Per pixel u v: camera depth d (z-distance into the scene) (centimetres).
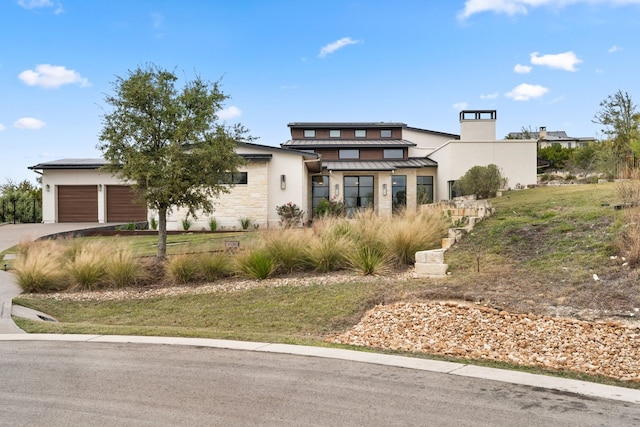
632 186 1185
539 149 5038
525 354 626
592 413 416
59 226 2634
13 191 3275
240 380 511
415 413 417
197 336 726
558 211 1340
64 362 584
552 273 892
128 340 696
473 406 433
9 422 405
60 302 1092
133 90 1314
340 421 402
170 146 1300
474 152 3088
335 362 577
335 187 3225
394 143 3556
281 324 855
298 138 3850
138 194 1391
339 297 950
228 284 1145
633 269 827
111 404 444
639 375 542
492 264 1019
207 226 2561
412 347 683
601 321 682
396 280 1030
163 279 1245
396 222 1275
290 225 1678
